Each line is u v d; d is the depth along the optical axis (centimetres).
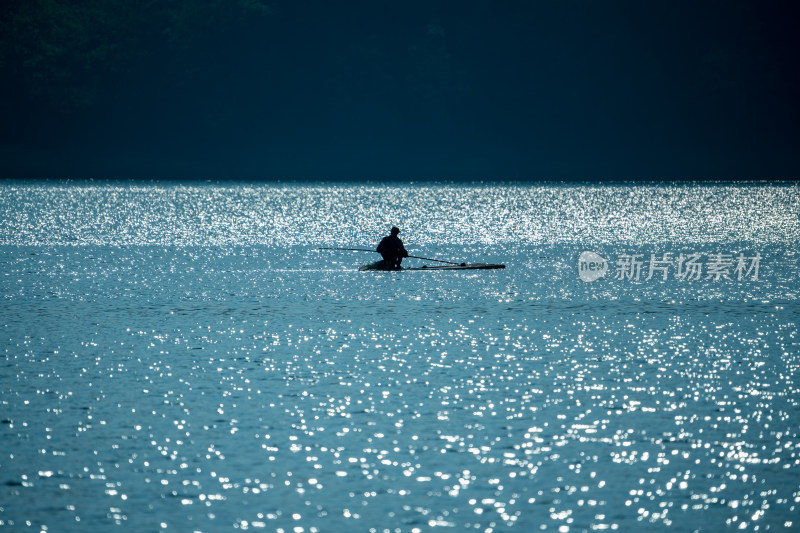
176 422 6600
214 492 5381
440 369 8238
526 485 5497
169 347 9200
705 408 6994
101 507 5178
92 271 16050
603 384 7706
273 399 7206
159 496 5325
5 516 5056
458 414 6819
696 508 5191
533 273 16000
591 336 9869
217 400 7175
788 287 14112
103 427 6488
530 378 7906
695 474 5662
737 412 6888
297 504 5228
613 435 6359
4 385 7588
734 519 5059
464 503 5250
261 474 5647
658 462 5862
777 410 6938
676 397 7306
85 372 8069
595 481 5559
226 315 11238
